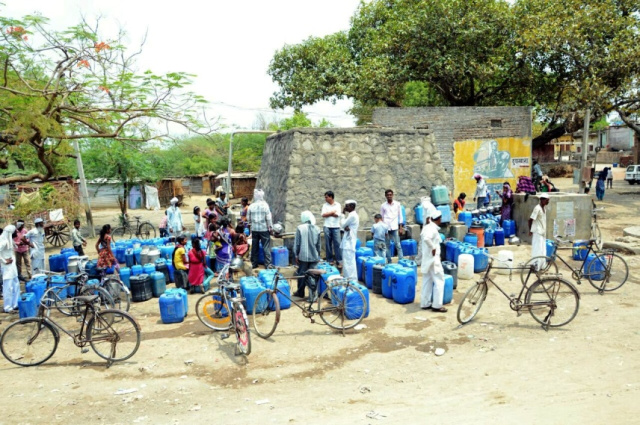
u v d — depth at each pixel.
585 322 7.68
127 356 6.82
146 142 12.03
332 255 11.16
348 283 7.78
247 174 41.91
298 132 12.60
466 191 21.14
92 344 6.80
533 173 24.64
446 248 11.66
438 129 20.89
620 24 21.05
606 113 23.44
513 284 10.16
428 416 4.88
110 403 5.54
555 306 7.38
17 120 8.98
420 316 8.30
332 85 26.70
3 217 16.14
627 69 20.67
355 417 4.93
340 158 12.82
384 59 24.20
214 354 6.98
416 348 6.92
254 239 11.27
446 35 22.47
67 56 9.35
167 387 5.93
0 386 6.15
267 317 8.56
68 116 10.20
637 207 21.61
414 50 23.14
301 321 8.29
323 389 5.72
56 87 9.38
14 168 25.77
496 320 7.98
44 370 6.65
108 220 27.84
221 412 5.21
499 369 6.08
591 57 20.89
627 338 6.93
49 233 18.17
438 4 22.08
